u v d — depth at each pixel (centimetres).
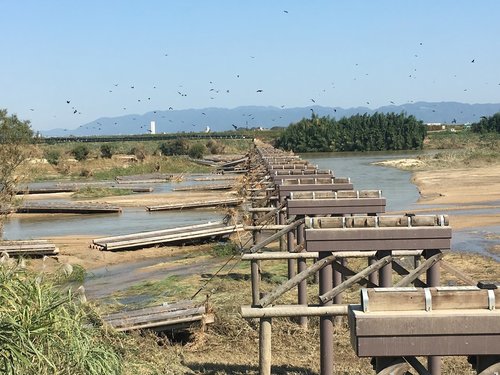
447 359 1338
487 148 8962
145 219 3847
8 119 2980
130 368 1198
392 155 9606
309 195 1484
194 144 9575
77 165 7369
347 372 1295
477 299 696
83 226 3628
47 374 922
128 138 12294
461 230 3050
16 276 1028
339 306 1163
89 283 2258
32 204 4284
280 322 1600
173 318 1485
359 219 1111
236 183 5409
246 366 1362
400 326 681
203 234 2908
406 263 1975
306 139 11319
